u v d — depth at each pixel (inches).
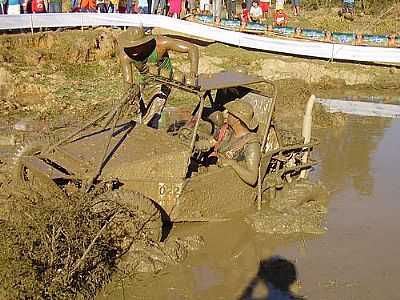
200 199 306.0
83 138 313.7
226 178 315.0
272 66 784.3
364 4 1186.0
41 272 228.1
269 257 285.1
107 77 679.7
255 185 331.0
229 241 299.1
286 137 389.1
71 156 295.7
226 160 316.8
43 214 242.7
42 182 287.3
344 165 434.3
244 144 327.3
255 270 271.7
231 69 769.6
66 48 701.9
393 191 382.0
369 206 354.9
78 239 241.4
